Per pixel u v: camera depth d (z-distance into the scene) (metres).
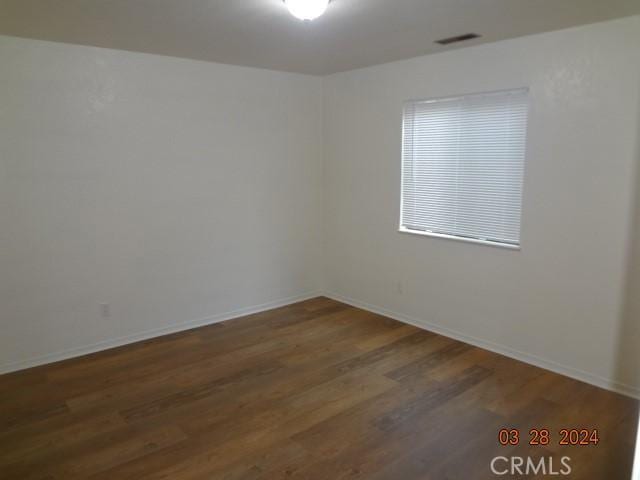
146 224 3.99
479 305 3.84
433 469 2.37
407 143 4.24
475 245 3.79
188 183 4.17
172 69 3.95
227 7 2.58
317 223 5.19
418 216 4.25
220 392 3.18
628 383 3.06
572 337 3.29
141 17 2.78
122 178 3.82
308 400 3.06
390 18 2.79
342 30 3.06
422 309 4.31
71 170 3.58
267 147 4.64
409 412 2.90
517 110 3.43
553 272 3.34
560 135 3.19
